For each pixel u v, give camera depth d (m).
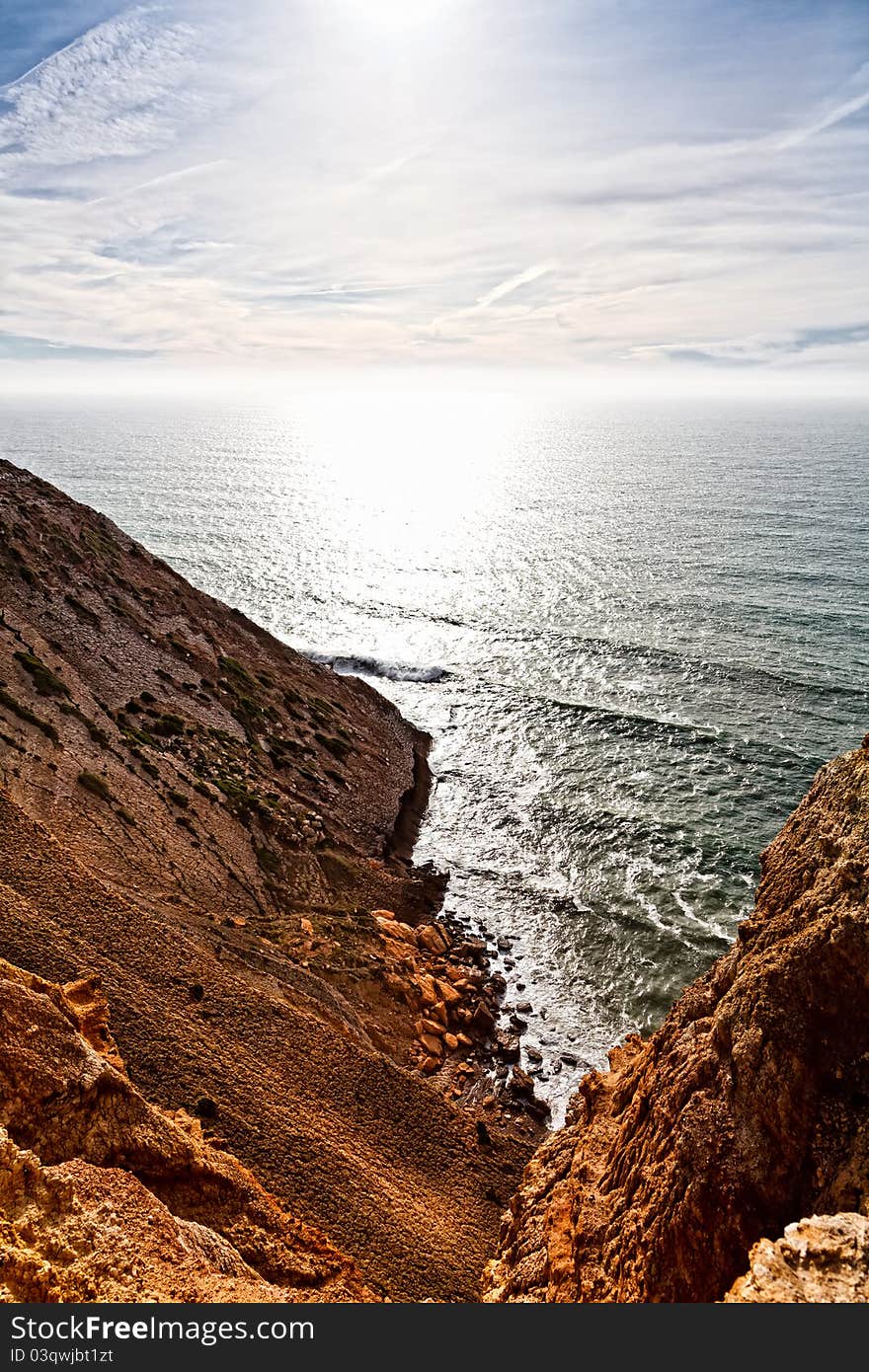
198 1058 33.34
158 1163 23.88
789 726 85.19
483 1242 32.44
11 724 51.34
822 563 146.12
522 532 192.62
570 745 84.44
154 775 56.97
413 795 75.25
